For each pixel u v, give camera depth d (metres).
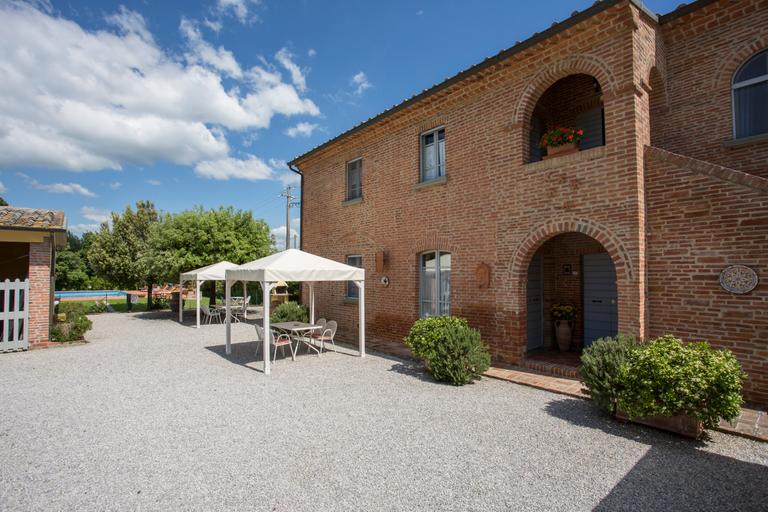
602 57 6.94
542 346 9.80
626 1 6.36
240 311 20.12
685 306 6.21
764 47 6.42
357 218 12.91
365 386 7.08
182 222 19.30
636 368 4.79
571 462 4.12
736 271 5.73
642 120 6.70
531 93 8.05
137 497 3.49
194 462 4.17
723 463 4.07
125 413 5.73
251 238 20.41
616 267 6.68
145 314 21.78
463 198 9.38
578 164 7.23
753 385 5.59
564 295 9.59
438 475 3.87
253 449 4.49
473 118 9.21
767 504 3.33
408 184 10.97
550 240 9.88
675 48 7.44
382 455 4.32
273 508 3.31
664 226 6.45
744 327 5.67
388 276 11.59
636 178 6.48
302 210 16.00
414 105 10.38
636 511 3.24
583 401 6.12
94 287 39.59
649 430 4.95
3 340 10.61
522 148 8.18
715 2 6.70
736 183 5.75
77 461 4.21
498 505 3.34
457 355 7.13
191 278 16.72
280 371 8.27
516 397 6.37
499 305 8.46
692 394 4.36
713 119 6.93
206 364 9.02
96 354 10.31
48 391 6.89
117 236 24.41
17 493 3.57
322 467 4.05
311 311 11.55
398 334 11.22
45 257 11.41
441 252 10.29
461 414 5.60
